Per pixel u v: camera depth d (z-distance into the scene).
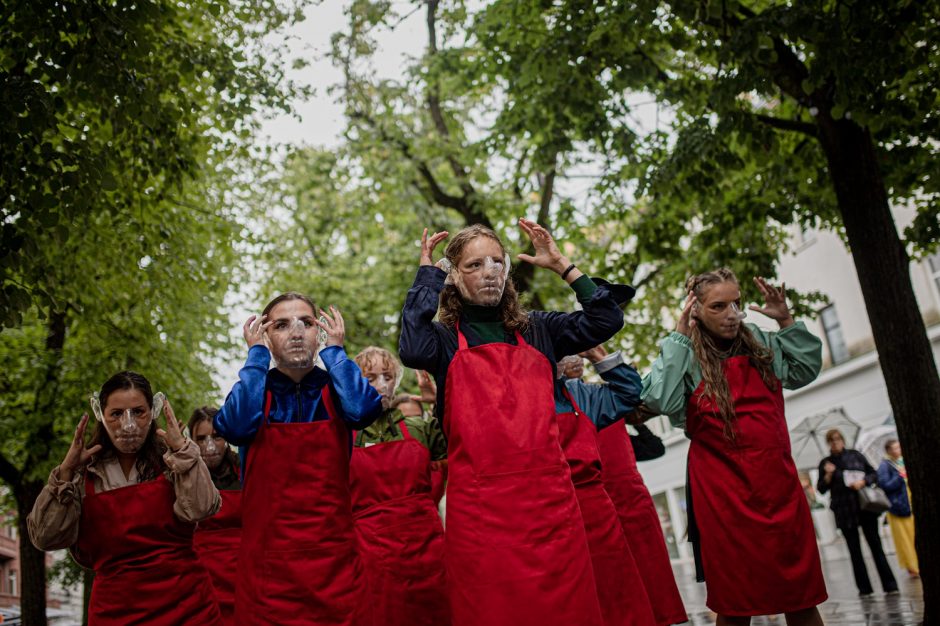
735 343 4.32
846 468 9.30
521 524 2.98
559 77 9.05
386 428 5.03
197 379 14.36
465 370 3.21
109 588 3.72
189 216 11.28
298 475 3.40
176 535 3.86
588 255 14.16
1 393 12.30
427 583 4.69
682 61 9.93
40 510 3.63
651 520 5.17
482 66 11.32
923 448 6.61
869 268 7.10
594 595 3.02
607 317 3.46
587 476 4.07
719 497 4.13
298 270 15.06
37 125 5.52
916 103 7.77
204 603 3.88
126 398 3.79
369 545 4.66
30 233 6.11
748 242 10.58
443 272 3.46
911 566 10.64
